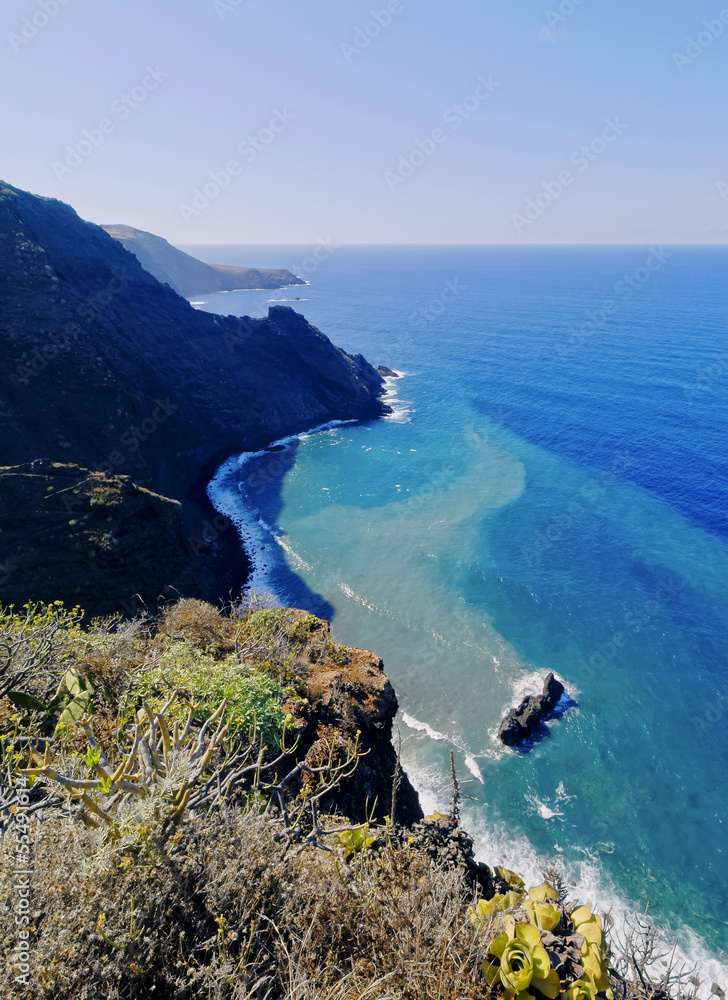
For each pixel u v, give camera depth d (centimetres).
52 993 229
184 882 283
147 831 285
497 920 306
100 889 260
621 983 312
